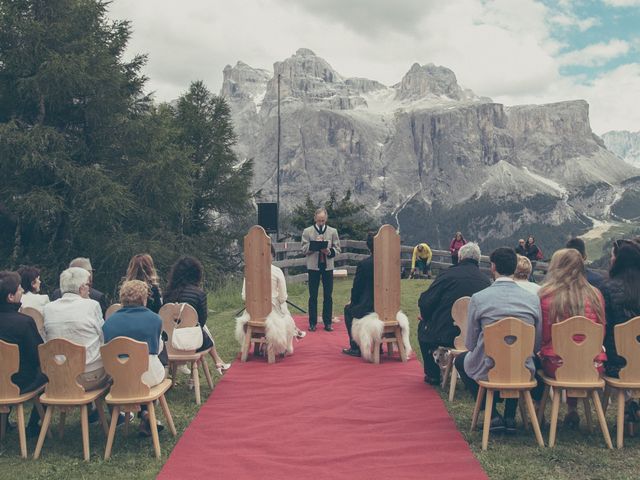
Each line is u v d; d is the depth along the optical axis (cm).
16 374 505
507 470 436
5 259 1930
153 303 641
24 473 449
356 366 746
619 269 525
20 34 1912
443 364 650
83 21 2081
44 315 513
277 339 766
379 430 517
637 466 443
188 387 666
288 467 439
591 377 482
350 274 2094
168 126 2488
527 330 483
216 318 1225
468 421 545
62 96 1972
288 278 1714
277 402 602
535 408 568
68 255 1947
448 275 644
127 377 477
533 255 2070
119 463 463
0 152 1806
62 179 1883
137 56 2298
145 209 2162
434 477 421
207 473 432
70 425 559
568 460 454
